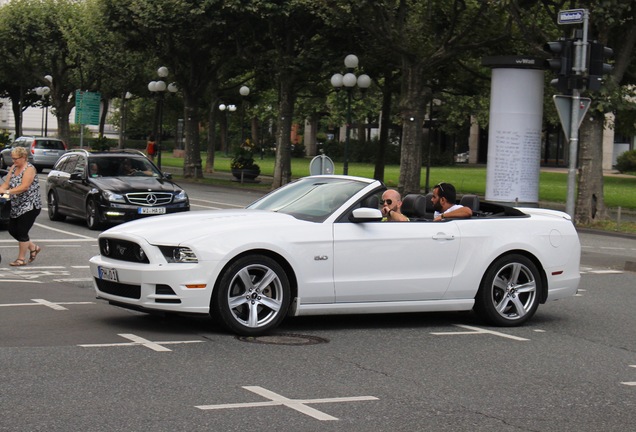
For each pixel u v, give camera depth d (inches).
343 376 295.0
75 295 449.1
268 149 3420.3
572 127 603.8
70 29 2304.4
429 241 379.9
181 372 290.8
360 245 367.2
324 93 1743.4
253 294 352.8
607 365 330.3
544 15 1179.3
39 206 571.2
